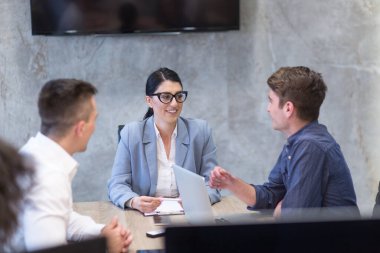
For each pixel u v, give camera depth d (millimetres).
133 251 2250
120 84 4410
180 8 4242
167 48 4402
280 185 2713
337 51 4430
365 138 4508
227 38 4414
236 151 4535
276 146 4539
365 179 4539
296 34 4418
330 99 4484
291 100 2336
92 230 2234
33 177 1172
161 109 3080
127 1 4215
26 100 4402
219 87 4461
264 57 4441
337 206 2299
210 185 2697
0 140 1140
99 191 4508
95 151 4461
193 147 3170
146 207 2793
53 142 2021
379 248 1018
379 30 4391
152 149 3109
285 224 1013
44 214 1847
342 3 4383
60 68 4383
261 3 4383
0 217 1058
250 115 4504
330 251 1022
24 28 4328
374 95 4461
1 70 4359
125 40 4375
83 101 2061
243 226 1004
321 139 2320
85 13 4199
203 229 996
